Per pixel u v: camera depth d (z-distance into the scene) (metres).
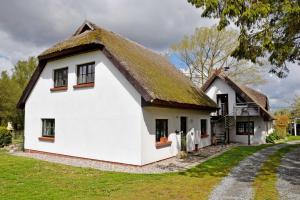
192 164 13.18
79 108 14.77
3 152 17.45
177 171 11.46
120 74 13.23
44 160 13.92
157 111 13.83
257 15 8.97
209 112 21.70
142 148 12.48
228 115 26.78
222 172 11.12
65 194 7.79
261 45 9.92
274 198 7.34
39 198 7.35
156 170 11.69
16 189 8.27
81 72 15.15
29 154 16.38
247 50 10.46
